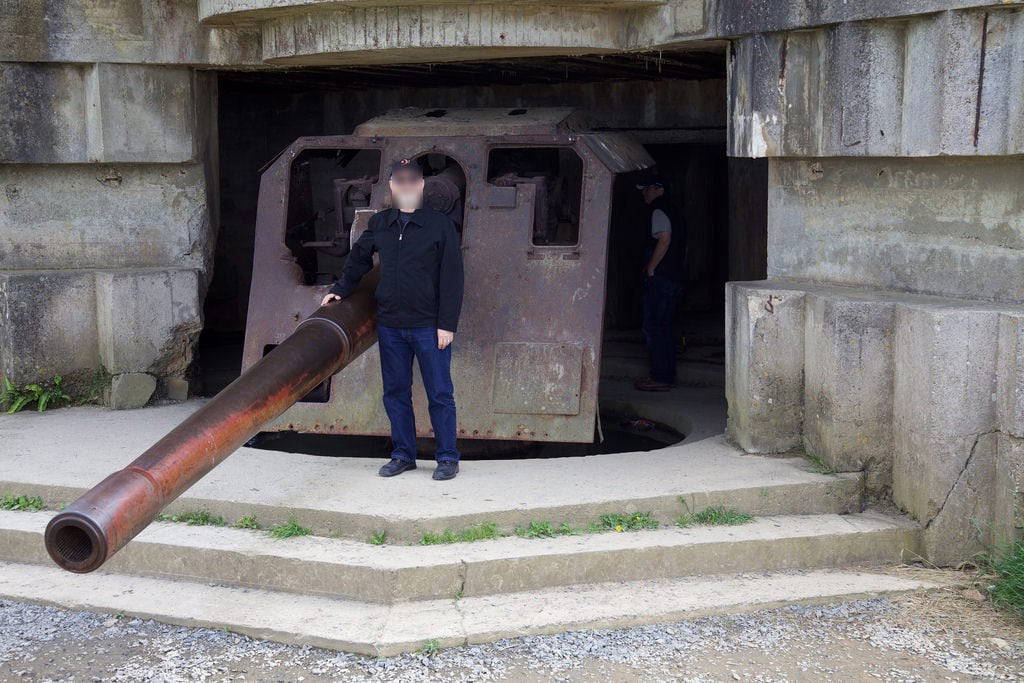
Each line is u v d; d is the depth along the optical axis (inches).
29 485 213.5
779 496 207.2
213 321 413.4
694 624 177.3
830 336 211.8
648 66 297.1
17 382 275.4
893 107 207.8
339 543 191.5
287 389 184.5
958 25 191.2
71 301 281.7
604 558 187.9
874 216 225.8
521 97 368.5
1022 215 196.4
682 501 202.7
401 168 207.5
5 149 272.4
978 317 190.9
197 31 274.4
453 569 181.8
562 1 233.0
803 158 237.1
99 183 289.7
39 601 185.8
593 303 243.1
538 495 202.7
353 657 166.4
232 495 203.5
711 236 434.9
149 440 247.4
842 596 185.2
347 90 388.8
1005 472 190.9
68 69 274.5
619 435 317.1
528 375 242.1
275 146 407.2
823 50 217.0
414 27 237.1
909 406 201.8
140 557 193.6
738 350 233.9
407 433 219.3
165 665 164.1
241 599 183.3
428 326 210.8
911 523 202.4
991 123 190.1
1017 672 160.9
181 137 285.3
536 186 256.2
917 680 158.6
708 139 348.5
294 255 278.2
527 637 172.1
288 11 241.9
